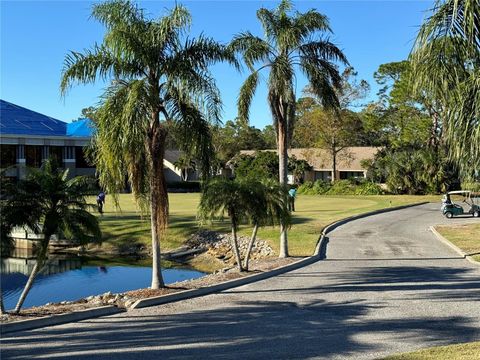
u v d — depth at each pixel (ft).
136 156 40.50
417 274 50.93
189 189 228.84
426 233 84.94
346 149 226.17
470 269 53.52
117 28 40.63
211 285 44.62
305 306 38.19
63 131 219.61
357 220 103.40
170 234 89.35
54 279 65.41
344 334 30.71
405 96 174.60
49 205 35.22
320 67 58.90
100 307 36.73
